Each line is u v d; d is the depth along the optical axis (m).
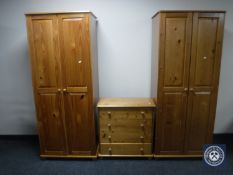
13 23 2.66
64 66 2.22
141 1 2.56
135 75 2.77
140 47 2.69
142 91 2.83
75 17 2.10
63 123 2.38
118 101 2.54
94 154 2.47
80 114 2.35
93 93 2.31
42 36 2.16
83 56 2.18
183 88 2.24
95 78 2.48
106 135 2.44
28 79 2.84
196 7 2.56
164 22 2.09
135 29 2.64
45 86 2.29
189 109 2.30
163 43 2.14
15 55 2.76
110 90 2.83
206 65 2.18
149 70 2.75
